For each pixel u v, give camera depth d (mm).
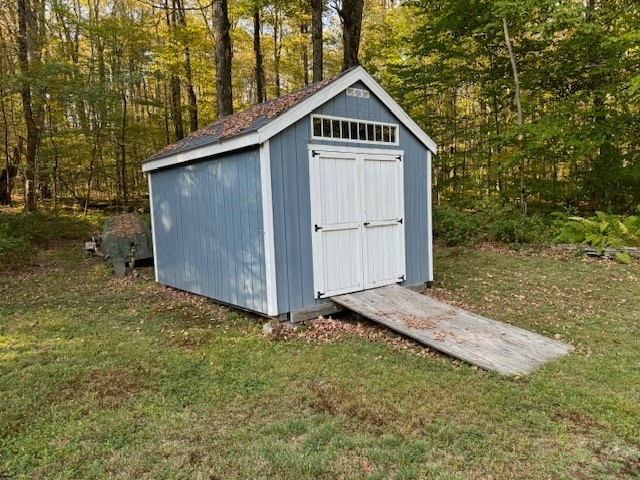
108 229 10430
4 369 4105
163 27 16828
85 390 3652
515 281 7449
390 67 14125
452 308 5566
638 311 5789
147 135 16797
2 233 9703
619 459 2643
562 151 11953
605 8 10523
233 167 5777
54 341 4914
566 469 2541
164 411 3295
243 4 13883
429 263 7320
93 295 7211
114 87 14750
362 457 2646
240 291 5926
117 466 2607
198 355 4457
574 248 9188
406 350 4652
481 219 11023
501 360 4145
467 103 19297
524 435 2916
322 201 5762
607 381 3740
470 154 14242
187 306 6520
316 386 3701
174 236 7434
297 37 18188
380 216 6477
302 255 5602
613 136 10789
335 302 5859
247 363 4250
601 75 11492
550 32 10539
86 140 15094
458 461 2604
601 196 12719
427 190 7254
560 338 4914
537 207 13445
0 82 12594
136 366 4164
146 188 20219
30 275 8641
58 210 15031
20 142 15273
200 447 2791
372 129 6336
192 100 17469
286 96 6750
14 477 2527
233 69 20078
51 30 16656
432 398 3449
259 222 5414
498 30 11930
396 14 17531
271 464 2592
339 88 5793
